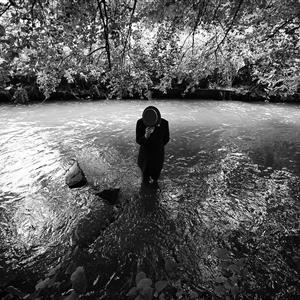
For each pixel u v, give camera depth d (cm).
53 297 334
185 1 685
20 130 977
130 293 241
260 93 1534
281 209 533
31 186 604
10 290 341
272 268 388
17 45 503
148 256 407
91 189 588
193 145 873
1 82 558
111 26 618
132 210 520
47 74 688
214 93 1542
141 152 586
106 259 401
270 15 745
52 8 543
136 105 1395
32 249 422
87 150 808
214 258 405
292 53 807
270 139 945
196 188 606
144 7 703
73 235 452
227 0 714
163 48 791
